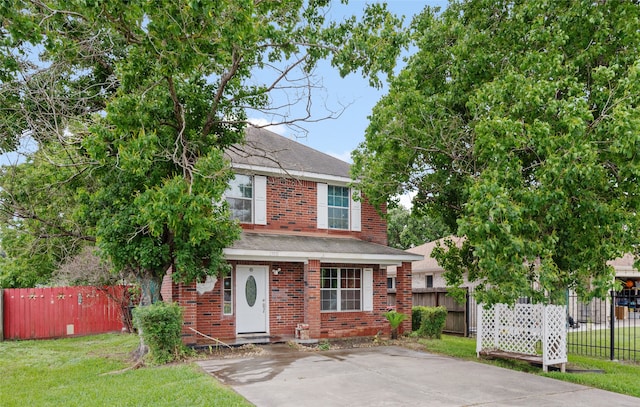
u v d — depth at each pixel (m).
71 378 10.59
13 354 14.26
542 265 9.91
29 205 13.64
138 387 9.10
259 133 19.44
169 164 12.13
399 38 11.03
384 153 13.70
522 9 11.30
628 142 8.28
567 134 8.93
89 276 17.72
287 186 17.08
